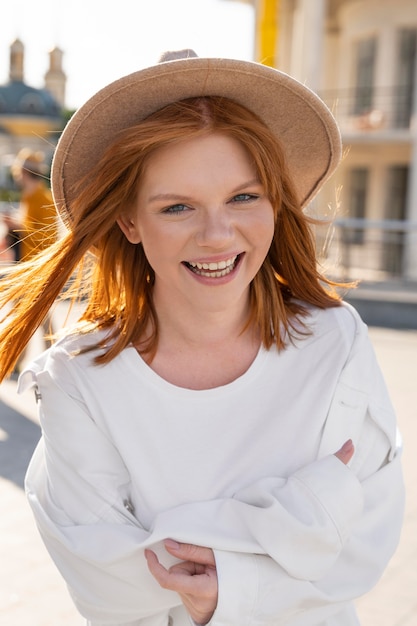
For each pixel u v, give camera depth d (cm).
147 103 124
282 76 123
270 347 130
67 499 127
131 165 121
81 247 131
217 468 126
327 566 118
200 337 130
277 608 117
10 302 154
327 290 149
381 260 1131
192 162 117
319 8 1272
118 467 129
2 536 333
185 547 119
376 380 132
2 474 402
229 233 118
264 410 128
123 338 130
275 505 116
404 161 1505
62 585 296
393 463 130
